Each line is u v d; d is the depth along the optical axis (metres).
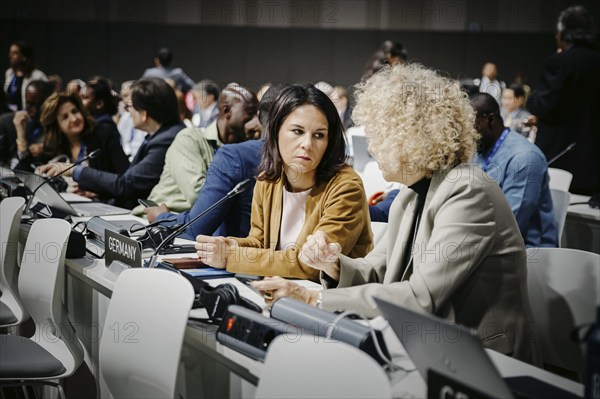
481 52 9.67
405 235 1.96
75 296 2.67
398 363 1.57
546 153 4.46
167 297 1.79
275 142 2.30
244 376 1.70
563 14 4.44
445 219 1.78
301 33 10.08
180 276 1.78
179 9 10.03
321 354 1.31
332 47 10.08
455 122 1.86
